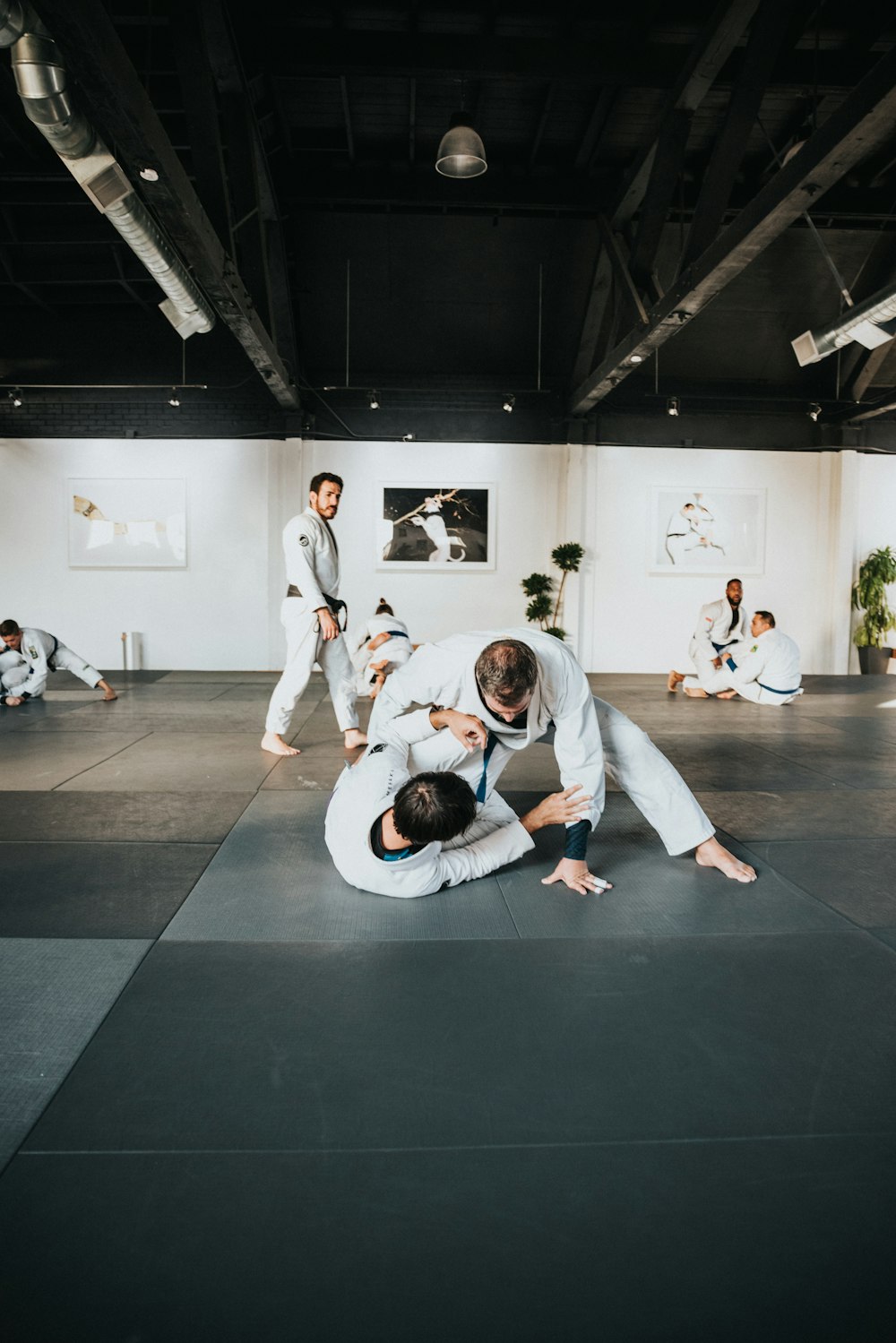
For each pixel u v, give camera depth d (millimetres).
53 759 4945
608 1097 1638
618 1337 1091
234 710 7191
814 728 6457
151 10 6004
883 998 2066
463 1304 1138
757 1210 1334
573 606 11273
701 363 11273
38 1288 1154
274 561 11117
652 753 2953
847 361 11352
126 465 11078
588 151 8359
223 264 6066
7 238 9062
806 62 6820
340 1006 1986
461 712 2576
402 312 10469
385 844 2541
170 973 2150
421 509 11289
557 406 11281
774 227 5340
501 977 2154
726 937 2420
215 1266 1199
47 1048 1782
